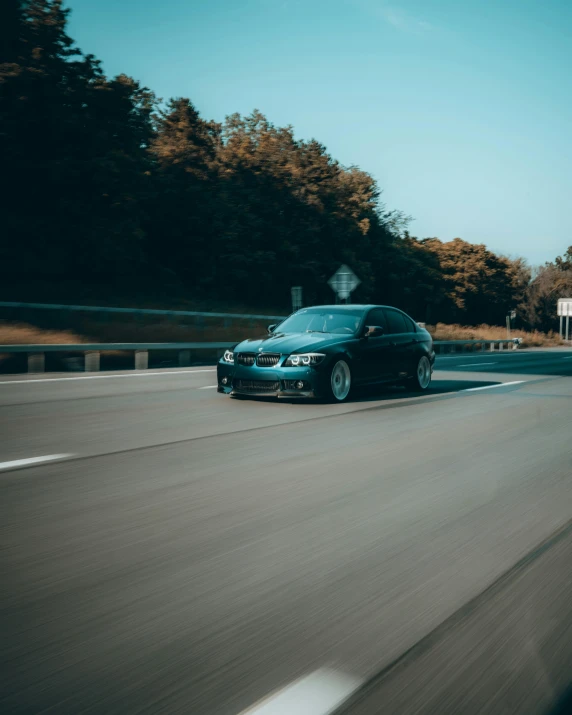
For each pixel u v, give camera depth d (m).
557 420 9.31
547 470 6.27
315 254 48.84
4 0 26.53
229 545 4.08
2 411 9.60
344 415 9.51
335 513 4.79
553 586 3.51
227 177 44.84
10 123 26.27
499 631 2.98
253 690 2.49
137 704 2.39
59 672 2.59
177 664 2.66
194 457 6.60
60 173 27.75
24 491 5.25
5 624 3.00
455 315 76.88
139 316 24.78
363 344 11.34
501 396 12.15
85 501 5.00
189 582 3.50
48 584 3.45
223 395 11.69
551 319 90.31
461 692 2.49
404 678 2.58
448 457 6.79
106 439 7.50
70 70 28.66
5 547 4.00
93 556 3.86
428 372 13.14
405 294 64.75
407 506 5.00
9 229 28.59
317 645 2.84
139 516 4.64
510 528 4.51
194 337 25.39
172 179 39.72
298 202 48.12
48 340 19.56
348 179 57.94
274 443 7.39
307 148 55.88
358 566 3.77
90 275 34.16
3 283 30.38
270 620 3.07
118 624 3.00
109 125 30.23
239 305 41.12
